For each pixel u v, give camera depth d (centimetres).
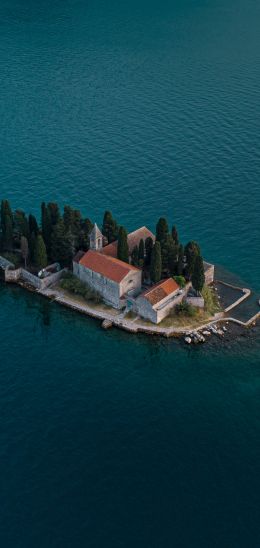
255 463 11881
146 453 12050
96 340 14988
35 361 14325
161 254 16075
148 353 14600
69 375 13925
